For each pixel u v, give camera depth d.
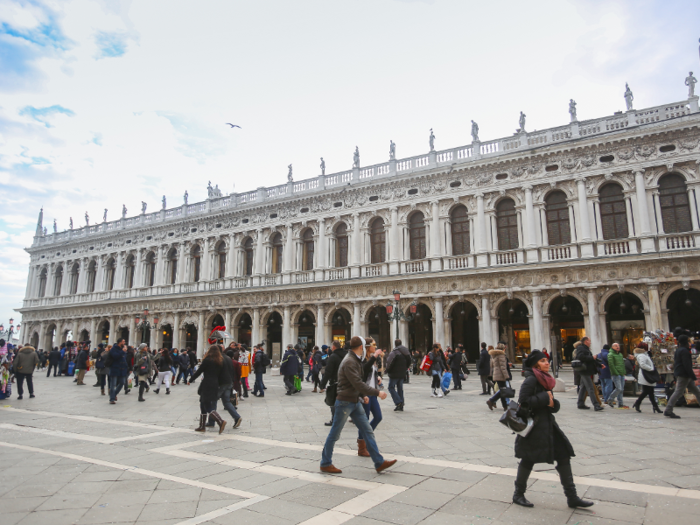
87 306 60.59
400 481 7.97
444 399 19.67
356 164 44.00
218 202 53.03
